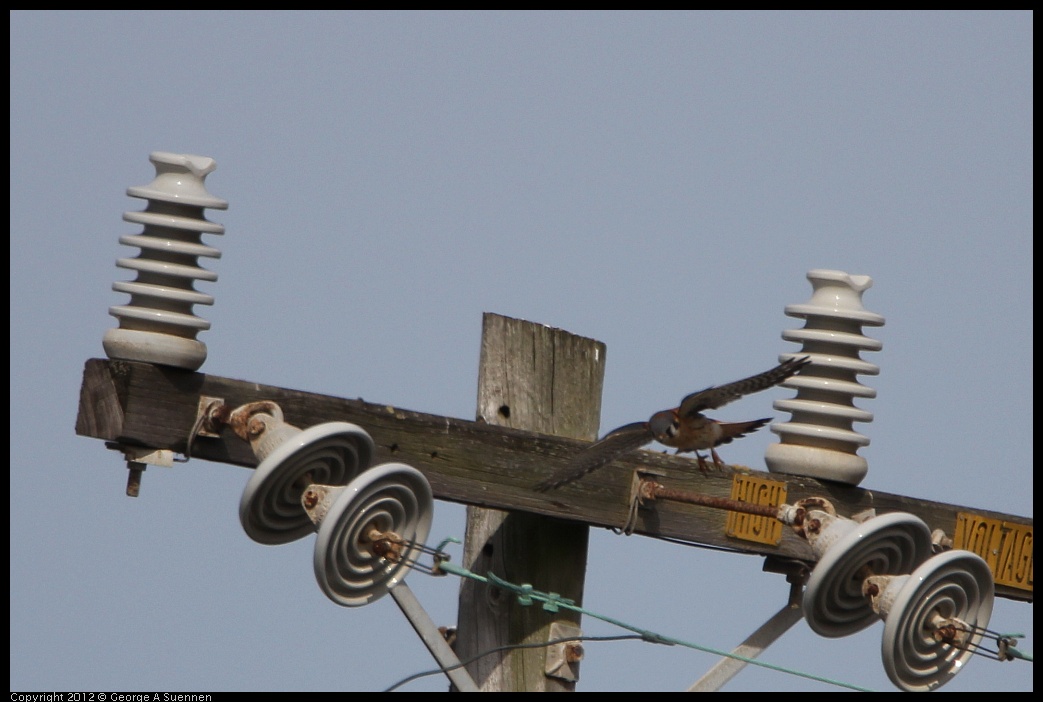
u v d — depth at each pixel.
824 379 40.81
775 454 40.62
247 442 33.66
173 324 33.56
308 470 33.22
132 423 32.75
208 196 34.97
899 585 36.41
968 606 37.44
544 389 38.28
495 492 36.19
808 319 41.53
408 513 33.84
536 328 38.50
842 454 40.44
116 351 33.44
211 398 33.41
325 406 34.50
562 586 37.62
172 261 34.38
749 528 39.09
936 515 41.78
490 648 37.53
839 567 36.69
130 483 33.19
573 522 37.62
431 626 34.78
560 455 36.88
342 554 32.81
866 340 41.16
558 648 37.22
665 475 38.44
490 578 35.19
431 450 35.56
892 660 36.47
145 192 34.56
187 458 33.25
